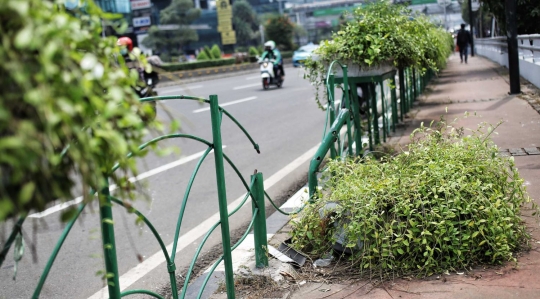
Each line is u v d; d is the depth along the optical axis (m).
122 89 1.37
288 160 7.83
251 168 7.46
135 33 53.66
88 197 1.26
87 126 1.27
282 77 19.67
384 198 3.38
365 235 3.30
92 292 3.92
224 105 14.70
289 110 13.28
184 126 11.36
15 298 3.90
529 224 3.93
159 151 1.46
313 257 3.70
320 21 82.44
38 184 1.24
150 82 11.37
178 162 7.94
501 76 16.08
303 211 3.88
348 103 5.90
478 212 3.31
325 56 6.65
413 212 3.32
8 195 1.21
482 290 3.02
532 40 12.41
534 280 3.08
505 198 3.51
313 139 9.38
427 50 8.32
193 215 5.52
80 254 4.66
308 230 3.73
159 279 4.04
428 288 3.10
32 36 1.10
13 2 1.08
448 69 22.12
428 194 3.34
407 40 6.71
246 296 3.29
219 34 74.88
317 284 3.34
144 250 4.65
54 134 1.14
